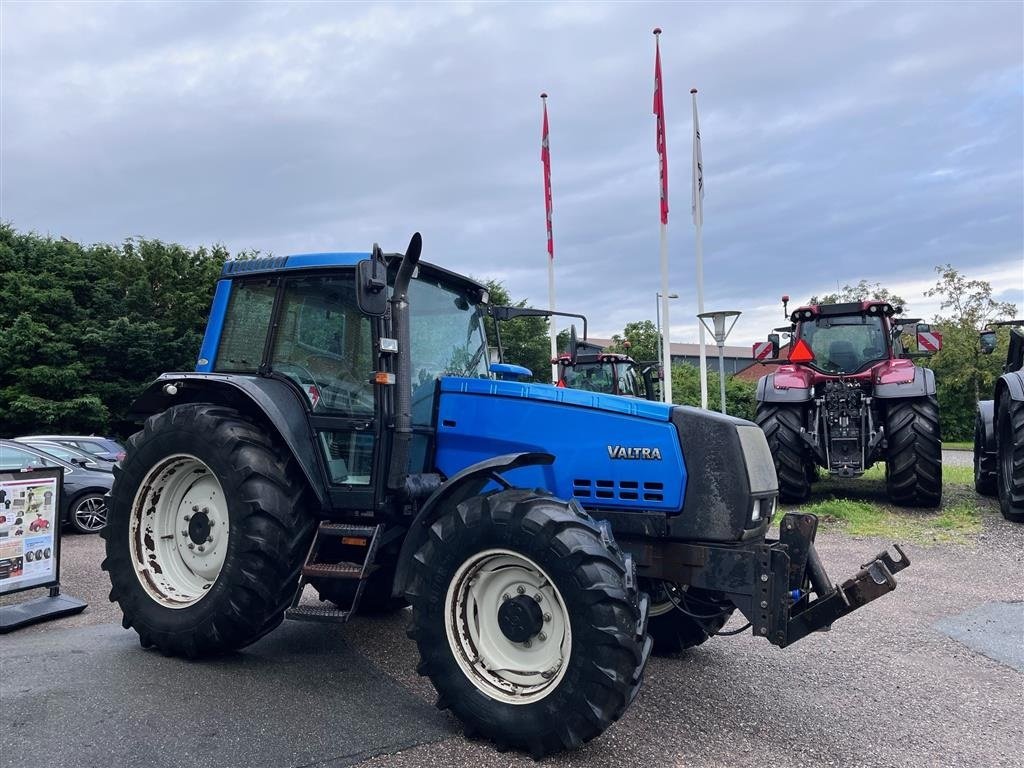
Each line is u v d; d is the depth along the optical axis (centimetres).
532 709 292
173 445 409
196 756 290
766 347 1038
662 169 1448
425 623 320
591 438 362
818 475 1101
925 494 858
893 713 341
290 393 412
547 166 1728
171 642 399
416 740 308
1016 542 692
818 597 333
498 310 491
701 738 313
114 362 2059
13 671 387
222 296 454
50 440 1212
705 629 389
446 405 405
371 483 382
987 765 292
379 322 383
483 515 312
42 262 2142
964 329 2884
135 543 424
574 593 289
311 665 399
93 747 297
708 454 340
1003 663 407
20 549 507
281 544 380
